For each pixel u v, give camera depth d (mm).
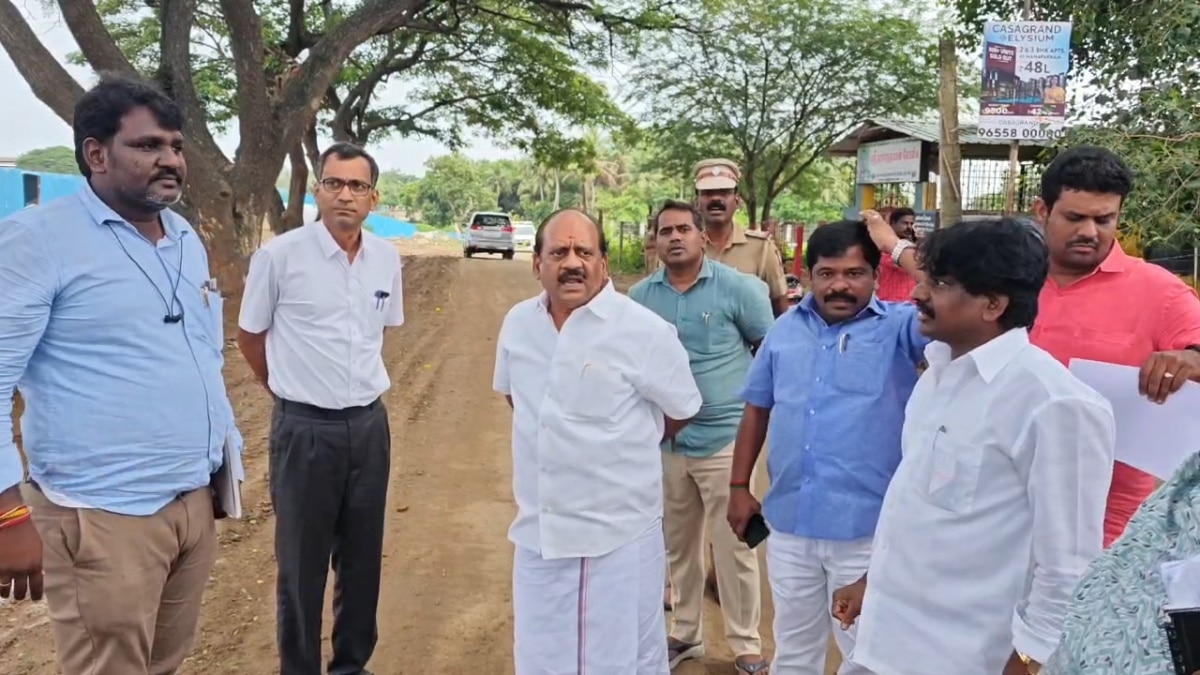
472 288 18969
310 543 3514
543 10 20297
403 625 4379
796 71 21016
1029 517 2043
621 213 52219
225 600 4516
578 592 2805
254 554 5074
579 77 23438
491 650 4152
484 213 30078
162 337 2596
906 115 20844
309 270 3457
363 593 3709
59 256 2416
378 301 3635
